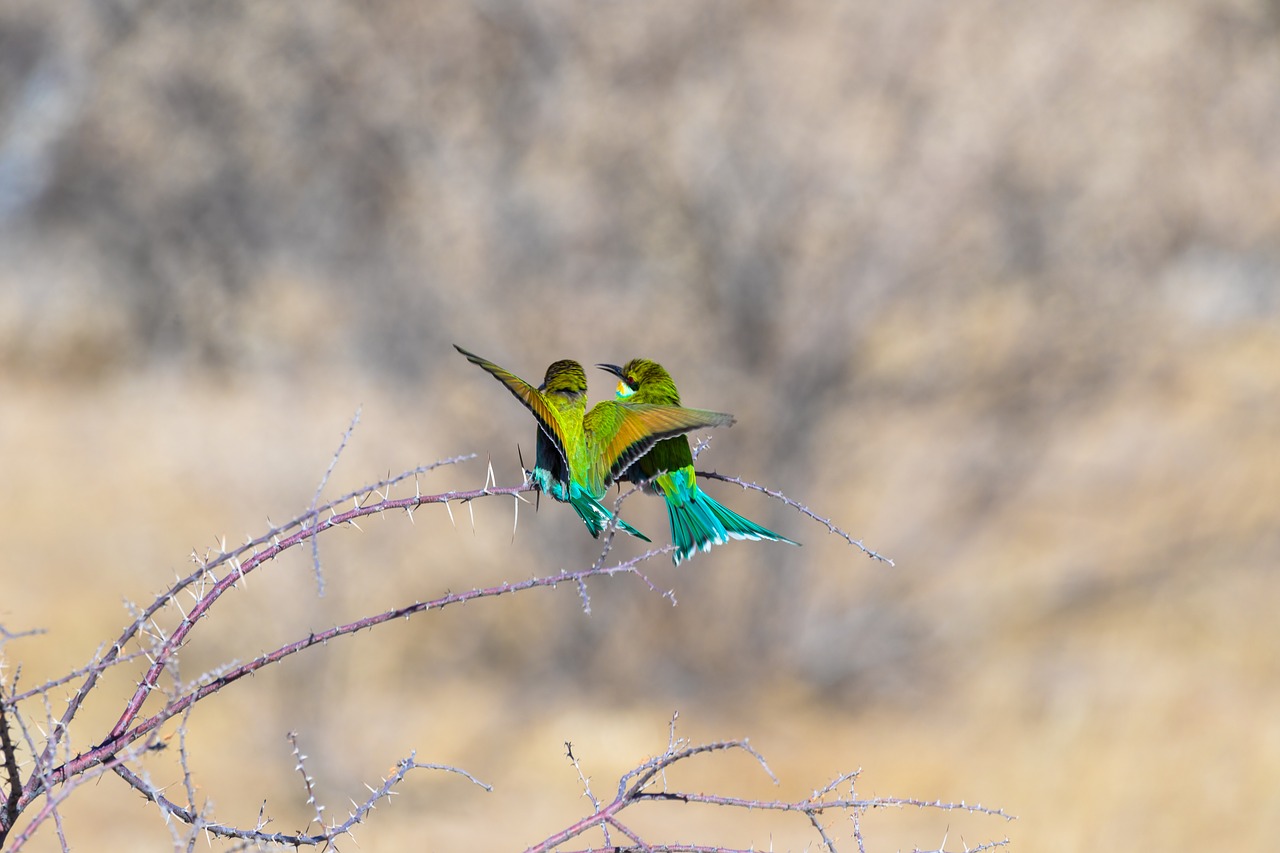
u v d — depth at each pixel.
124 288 23.16
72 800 12.82
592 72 17.19
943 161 17.42
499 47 17.17
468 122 17.45
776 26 17.14
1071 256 18.02
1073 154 17.52
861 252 17.58
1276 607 18.00
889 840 13.05
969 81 17.36
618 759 15.66
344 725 15.51
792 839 13.41
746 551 17.83
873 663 17.53
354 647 16.27
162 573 18.38
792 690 17.44
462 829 13.84
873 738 15.88
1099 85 17.44
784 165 17.25
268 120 18.70
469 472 18.19
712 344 17.64
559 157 17.33
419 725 15.77
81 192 22.11
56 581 17.78
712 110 17.20
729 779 15.20
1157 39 17.45
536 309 17.52
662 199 17.30
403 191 17.69
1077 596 18.72
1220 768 13.02
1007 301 18.42
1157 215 17.88
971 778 13.99
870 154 17.44
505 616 17.81
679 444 5.38
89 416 23.80
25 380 25.06
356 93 17.62
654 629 17.72
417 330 18.05
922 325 18.27
